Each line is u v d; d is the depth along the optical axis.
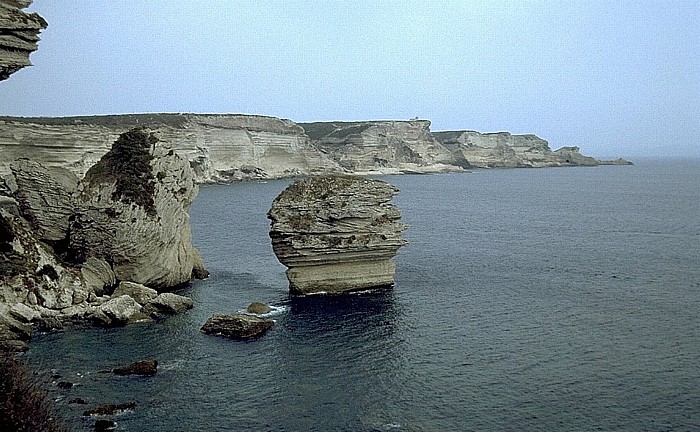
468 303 56.41
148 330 48.50
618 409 34.41
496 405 35.16
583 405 34.94
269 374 39.97
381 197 60.31
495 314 52.78
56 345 44.84
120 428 32.62
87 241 59.00
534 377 38.91
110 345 45.00
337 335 47.50
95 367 40.81
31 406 28.31
